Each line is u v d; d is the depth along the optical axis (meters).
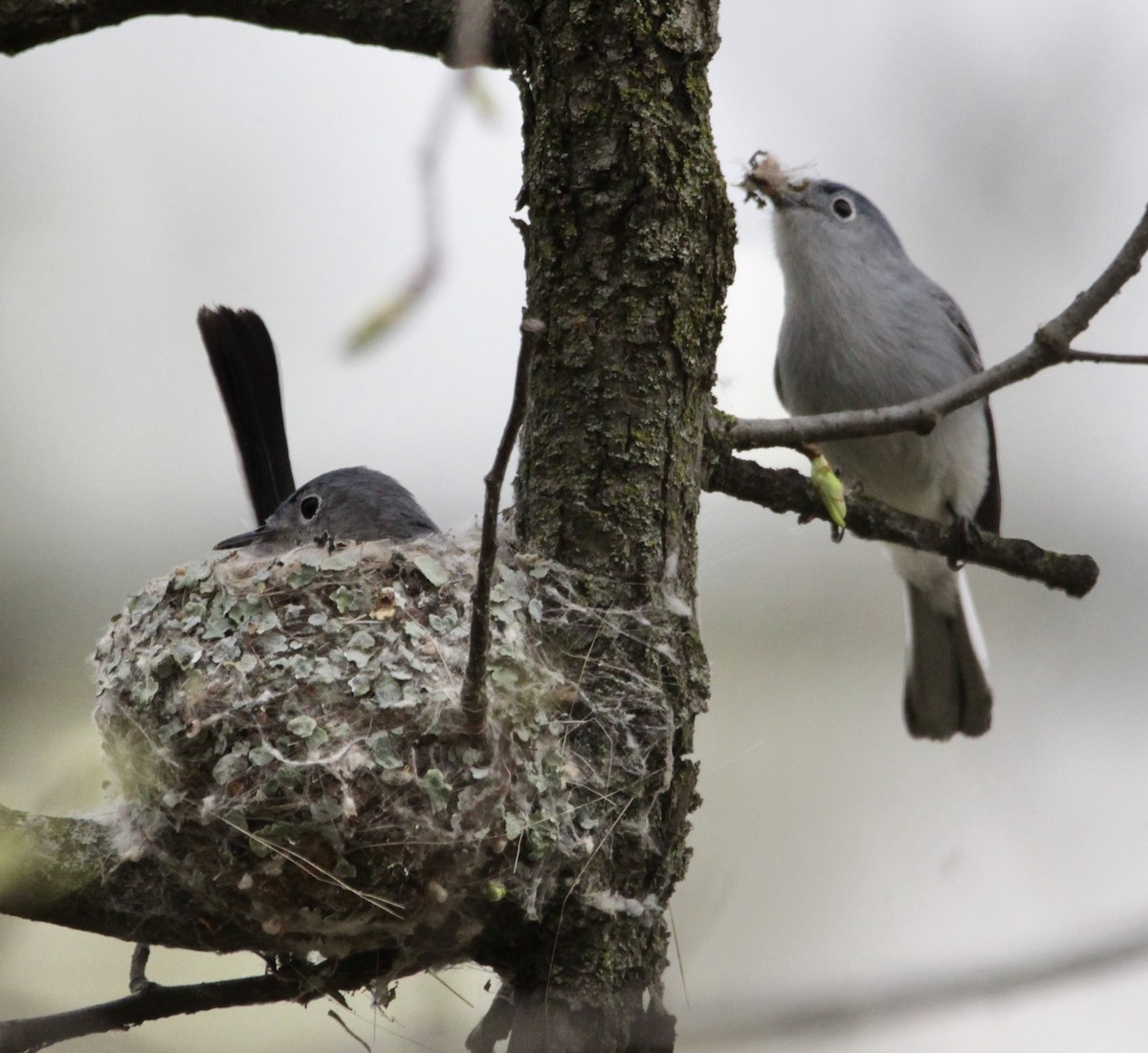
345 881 5.54
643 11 6.04
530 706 5.71
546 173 6.11
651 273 6.04
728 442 7.02
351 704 5.74
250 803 5.54
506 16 6.45
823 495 7.01
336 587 6.14
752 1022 3.84
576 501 6.04
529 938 5.79
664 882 5.76
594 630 5.91
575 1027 5.52
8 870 5.39
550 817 5.57
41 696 8.80
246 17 7.20
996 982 3.88
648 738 5.79
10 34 7.20
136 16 7.27
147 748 5.82
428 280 3.18
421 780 5.52
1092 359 7.49
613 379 6.05
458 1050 5.80
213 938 5.79
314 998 5.98
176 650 5.93
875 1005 3.87
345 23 7.08
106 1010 5.78
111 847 5.72
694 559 6.18
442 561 6.30
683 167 6.07
